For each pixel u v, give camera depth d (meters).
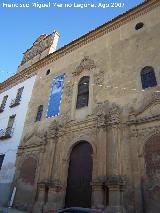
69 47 22.38
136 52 16.28
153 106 13.07
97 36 20.38
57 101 19.52
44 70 24.17
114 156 12.77
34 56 29.56
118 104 14.87
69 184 14.97
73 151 15.95
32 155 18.47
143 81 14.68
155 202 10.62
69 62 21.39
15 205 17.05
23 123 21.88
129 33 17.84
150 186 11.13
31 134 19.78
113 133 13.62
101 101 15.96
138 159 12.17
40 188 15.59
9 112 25.25
